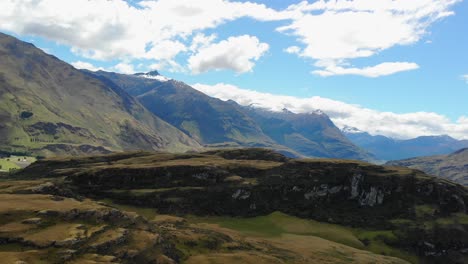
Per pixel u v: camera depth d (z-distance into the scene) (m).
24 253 96.38
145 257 115.94
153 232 139.25
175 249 140.12
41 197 146.50
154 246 124.44
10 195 148.88
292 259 166.12
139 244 121.50
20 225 112.19
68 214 126.00
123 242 118.94
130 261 110.62
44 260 95.50
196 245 156.00
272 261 150.38
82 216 128.75
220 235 182.62
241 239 191.62
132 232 129.62
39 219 117.88
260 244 189.12
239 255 149.75
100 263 98.88
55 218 122.38
